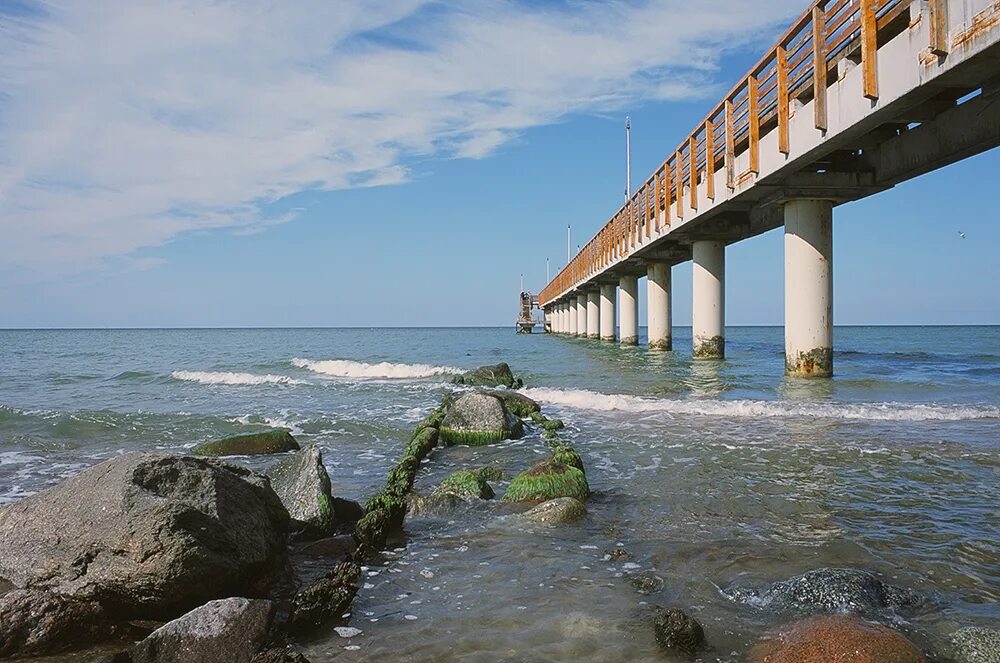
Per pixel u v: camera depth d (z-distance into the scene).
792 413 13.55
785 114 15.94
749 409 14.00
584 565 5.82
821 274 18.91
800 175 17.84
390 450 11.81
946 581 5.28
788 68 15.83
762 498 7.76
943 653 4.11
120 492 5.27
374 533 6.48
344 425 13.95
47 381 25.84
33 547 5.18
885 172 17.33
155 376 26.58
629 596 5.14
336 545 6.50
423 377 25.75
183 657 4.23
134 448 12.36
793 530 6.63
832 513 7.14
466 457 10.92
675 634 4.25
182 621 4.41
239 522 5.59
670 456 10.15
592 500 7.89
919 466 9.09
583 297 68.06
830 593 4.81
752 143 17.84
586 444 11.27
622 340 45.81
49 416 15.33
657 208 28.42
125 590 4.91
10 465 10.95
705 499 7.79
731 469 9.19
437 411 14.01
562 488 7.84
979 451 9.86
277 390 21.42
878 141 16.98
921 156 15.84
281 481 7.59
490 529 6.92
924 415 13.09
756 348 43.53
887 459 9.51
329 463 10.75
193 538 5.04
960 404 14.41
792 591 4.94
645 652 4.25
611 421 13.49
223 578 5.18
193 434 13.59
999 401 15.09
